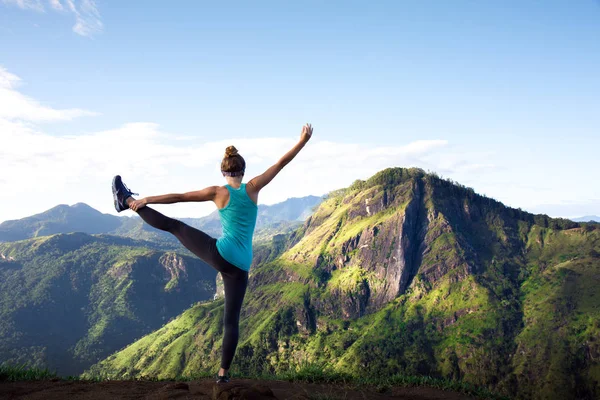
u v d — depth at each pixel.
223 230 3.48
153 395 3.73
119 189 3.47
